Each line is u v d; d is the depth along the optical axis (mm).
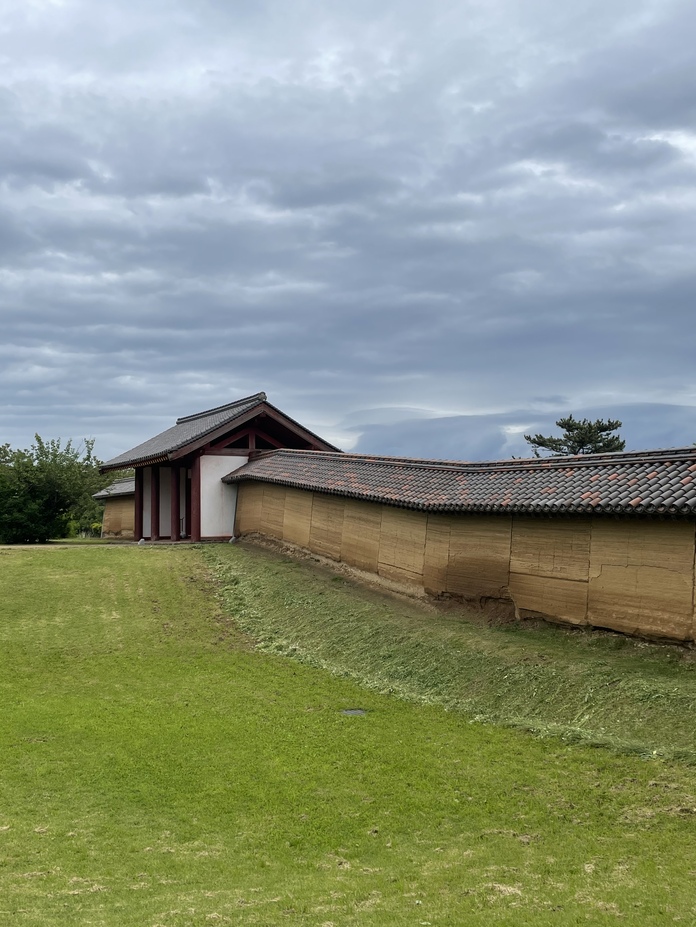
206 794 10445
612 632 14555
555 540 15867
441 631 17109
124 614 21641
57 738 12703
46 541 36750
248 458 31797
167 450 29844
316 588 22250
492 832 8938
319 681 15938
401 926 6605
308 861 8469
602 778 10062
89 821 9664
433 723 12945
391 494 20406
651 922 6535
